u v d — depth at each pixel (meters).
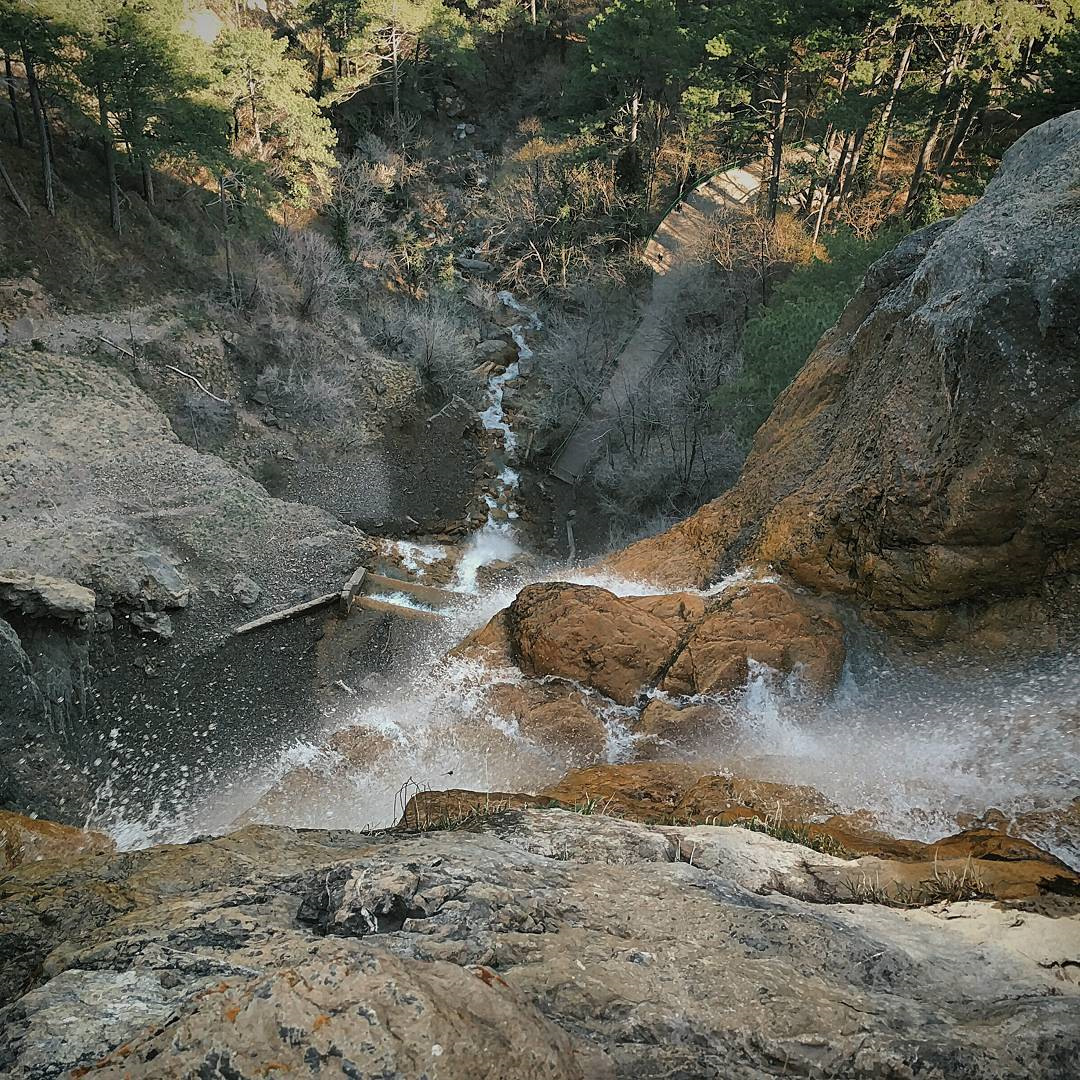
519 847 5.11
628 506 31.38
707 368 30.88
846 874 5.55
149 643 20.03
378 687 19.05
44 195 32.31
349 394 35.41
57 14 28.58
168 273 34.47
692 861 5.37
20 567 19.64
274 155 42.12
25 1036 2.72
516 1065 2.26
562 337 37.62
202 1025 2.22
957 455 11.26
